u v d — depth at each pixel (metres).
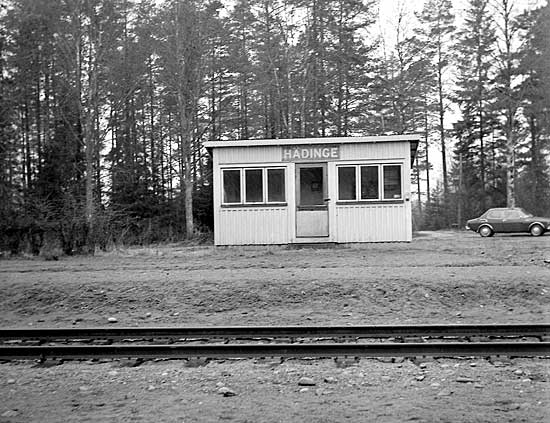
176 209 42.22
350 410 6.60
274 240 23.02
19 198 33.22
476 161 58.47
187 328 10.72
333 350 9.16
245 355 9.14
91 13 35.97
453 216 55.91
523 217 33.47
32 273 16.67
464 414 6.41
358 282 13.75
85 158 38.28
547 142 51.94
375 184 22.78
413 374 8.12
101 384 7.92
